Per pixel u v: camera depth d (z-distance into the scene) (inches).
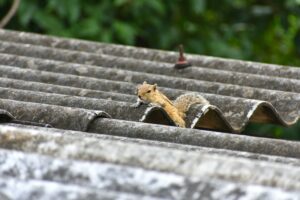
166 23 892.6
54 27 826.2
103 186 257.8
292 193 245.1
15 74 510.3
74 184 260.2
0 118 380.5
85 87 496.1
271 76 554.3
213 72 543.5
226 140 367.6
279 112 480.4
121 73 533.0
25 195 258.5
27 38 620.1
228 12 949.8
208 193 248.1
